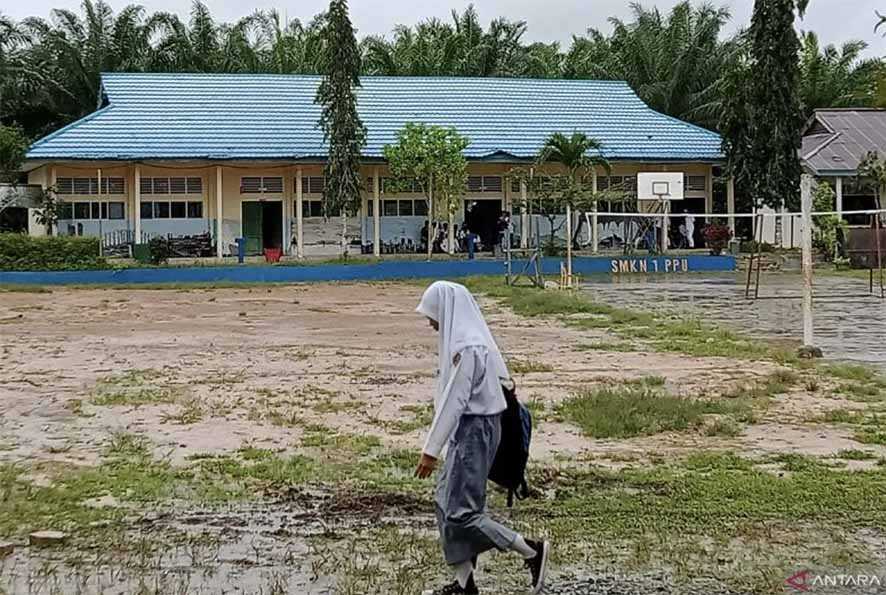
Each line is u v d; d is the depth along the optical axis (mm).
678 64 54281
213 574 5883
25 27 50844
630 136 45531
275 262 37594
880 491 7535
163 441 9484
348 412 10773
